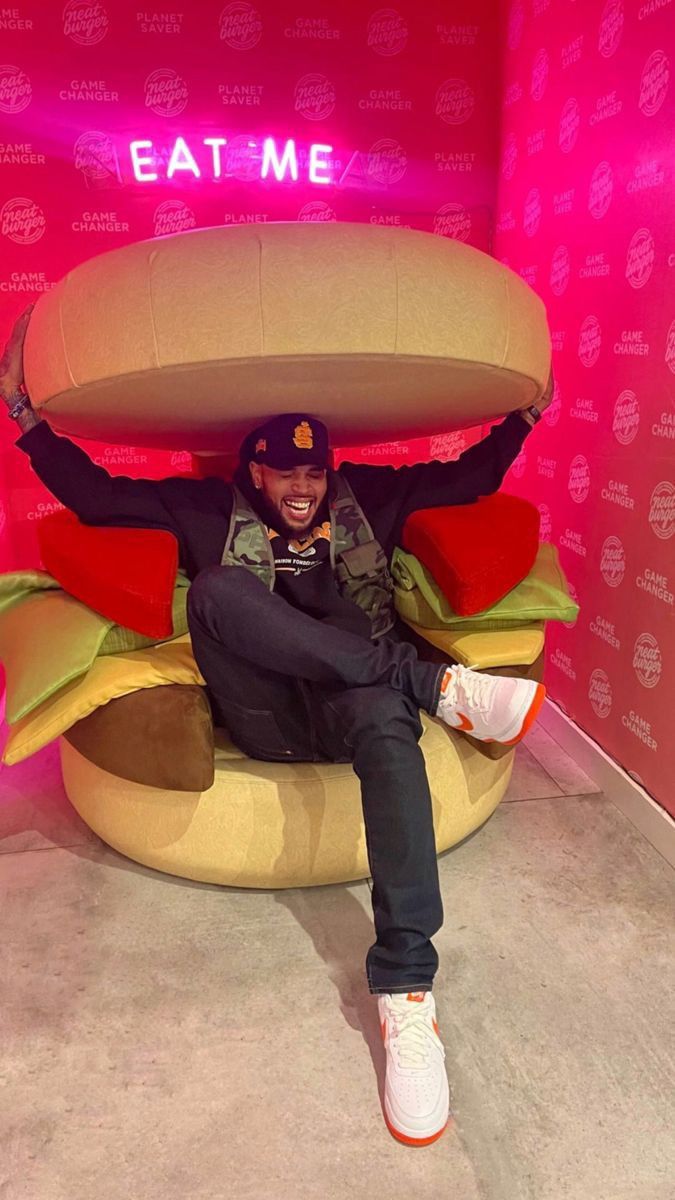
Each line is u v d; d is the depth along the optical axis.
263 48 2.18
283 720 1.35
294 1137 1.05
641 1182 0.99
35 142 2.14
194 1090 1.11
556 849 1.64
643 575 1.69
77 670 1.37
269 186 2.29
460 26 2.27
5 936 1.40
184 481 1.55
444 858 1.61
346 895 1.51
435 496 1.68
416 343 1.19
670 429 1.56
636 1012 1.24
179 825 1.44
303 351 1.15
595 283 1.83
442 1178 0.99
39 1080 1.13
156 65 2.14
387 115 2.30
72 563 1.43
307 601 1.50
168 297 1.14
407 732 1.20
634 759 1.75
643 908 1.47
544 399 1.65
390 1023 1.13
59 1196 0.97
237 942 1.39
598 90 1.77
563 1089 1.11
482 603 1.48
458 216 2.44
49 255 2.23
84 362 1.22
